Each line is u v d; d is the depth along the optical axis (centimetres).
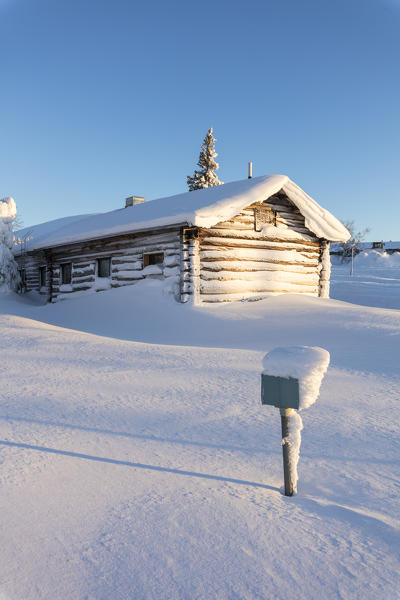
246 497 299
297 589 209
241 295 1522
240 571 221
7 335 1016
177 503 288
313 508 286
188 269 1412
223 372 670
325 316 1187
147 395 552
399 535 257
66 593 204
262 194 1480
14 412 482
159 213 1546
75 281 1928
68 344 919
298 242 1708
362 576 219
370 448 395
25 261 2495
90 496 297
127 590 206
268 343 973
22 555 231
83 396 546
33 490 304
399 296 3011
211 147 4766
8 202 2127
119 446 391
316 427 445
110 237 1720
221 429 437
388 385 595
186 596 203
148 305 1439
